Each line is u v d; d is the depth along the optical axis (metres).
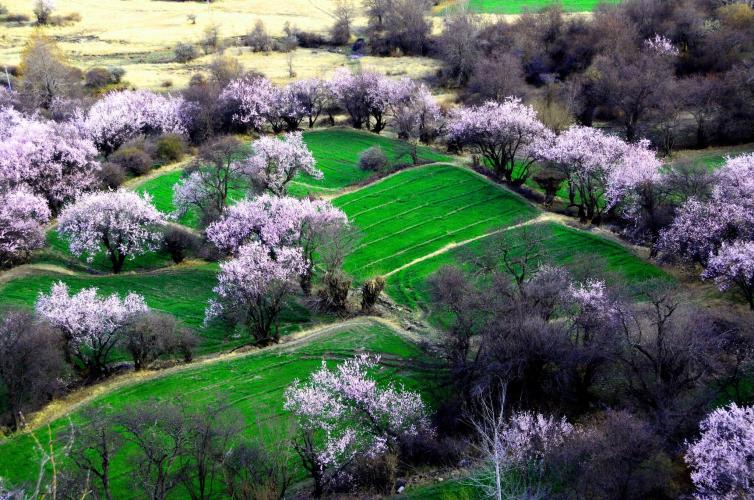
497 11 188.88
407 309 79.88
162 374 67.44
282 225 82.44
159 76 161.50
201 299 83.50
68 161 105.62
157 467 50.50
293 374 66.06
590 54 150.88
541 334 55.72
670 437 47.06
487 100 125.44
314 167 113.81
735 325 57.25
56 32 192.62
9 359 60.53
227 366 68.31
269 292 72.69
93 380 69.19
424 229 97.19
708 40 141.62
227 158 103.50
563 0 193.00
